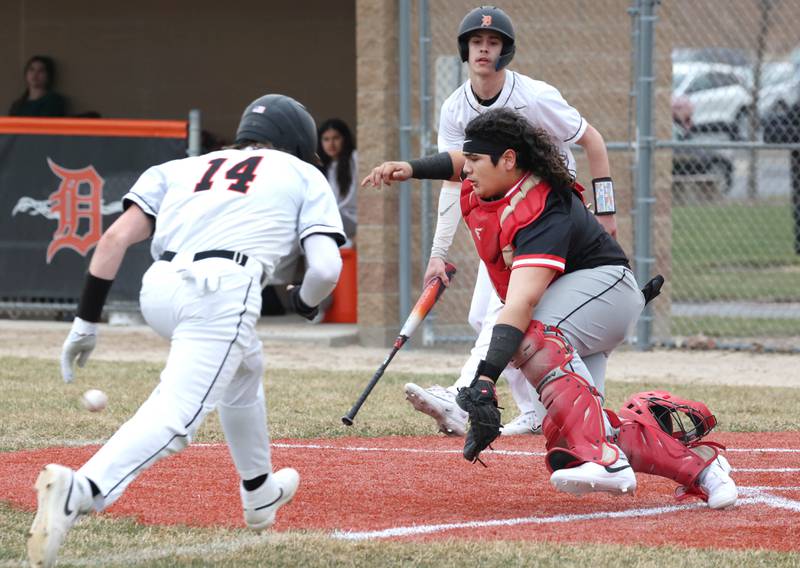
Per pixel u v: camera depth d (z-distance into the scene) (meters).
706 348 36.84
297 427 23.83
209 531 15.56
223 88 51.38
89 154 38.59
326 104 50.53
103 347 35.78
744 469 20.33
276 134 15.18
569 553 14.56
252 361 14.16
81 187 38.78
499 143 16.16
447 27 37.38
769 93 70.00
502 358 16.06
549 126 21.45
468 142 16.34
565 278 17.02
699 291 49.88
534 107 21.31
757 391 28.89
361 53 37.03
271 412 25.42
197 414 13.45
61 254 39.06
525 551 14.62
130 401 26.33
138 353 34.66
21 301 39.44
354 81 50.19
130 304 39.75
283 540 15.09
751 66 70.25
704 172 72.12
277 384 29.22
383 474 19.70
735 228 68.44
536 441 23.05
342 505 17.45
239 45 51.06
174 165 14.89
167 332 13.98
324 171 41.59
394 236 37.59
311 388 28.67
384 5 36.78
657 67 36.97
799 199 58.47
